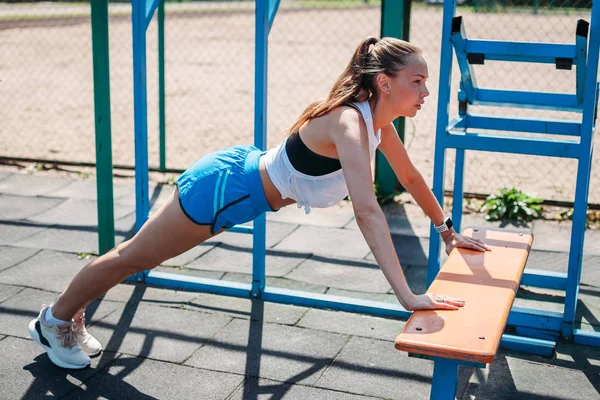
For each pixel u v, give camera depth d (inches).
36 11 831.1
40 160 262.2
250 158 109.0
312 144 102.6
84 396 121.3
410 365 132.6
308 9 848.3
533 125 138.4
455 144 133.6
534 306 157.4
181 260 180.5
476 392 124.3
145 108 160.9
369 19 731.4
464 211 218.8
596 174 252.2
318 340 141.5
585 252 188.1
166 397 121.5
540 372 130.6
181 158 271.9
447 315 94.4
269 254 186.1
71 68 468.4
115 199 228.7
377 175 228.2
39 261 178.2
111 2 887.1
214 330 145.0
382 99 102.6
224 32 661.9
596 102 130.6
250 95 384.8
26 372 128.0
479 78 411.2
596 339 138.6
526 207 214.1
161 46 241.0
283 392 123.4
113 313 151.4
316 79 425.7
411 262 181.6
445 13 128.7
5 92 394.3
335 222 210.7
